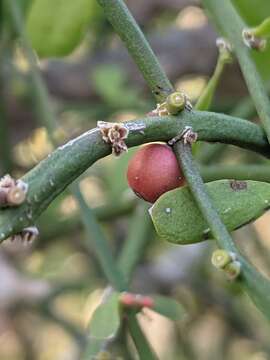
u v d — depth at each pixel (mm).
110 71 266
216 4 143
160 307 151
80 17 205
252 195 118
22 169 282
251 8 173
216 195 118
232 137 121
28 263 305
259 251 315
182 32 278
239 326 319
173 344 334
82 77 280
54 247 309
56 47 206
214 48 274
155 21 299
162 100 120
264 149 124
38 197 107
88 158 110
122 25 121
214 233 110
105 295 176
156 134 115
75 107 276
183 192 116
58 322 293
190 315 321
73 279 285
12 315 302
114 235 303
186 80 281
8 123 278
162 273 308
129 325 152
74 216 261
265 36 139
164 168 117
